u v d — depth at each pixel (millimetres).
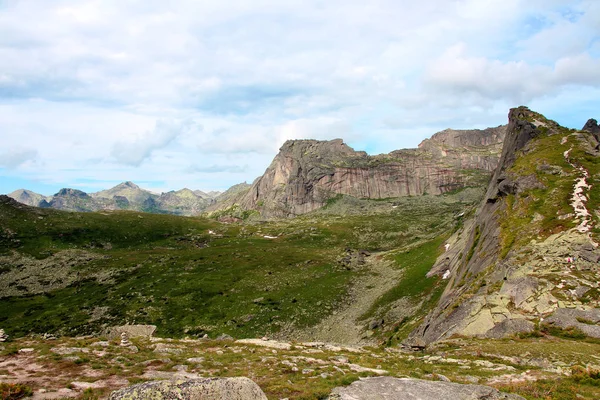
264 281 142125
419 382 21109
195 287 135625
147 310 116375
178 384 14211
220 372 25531
